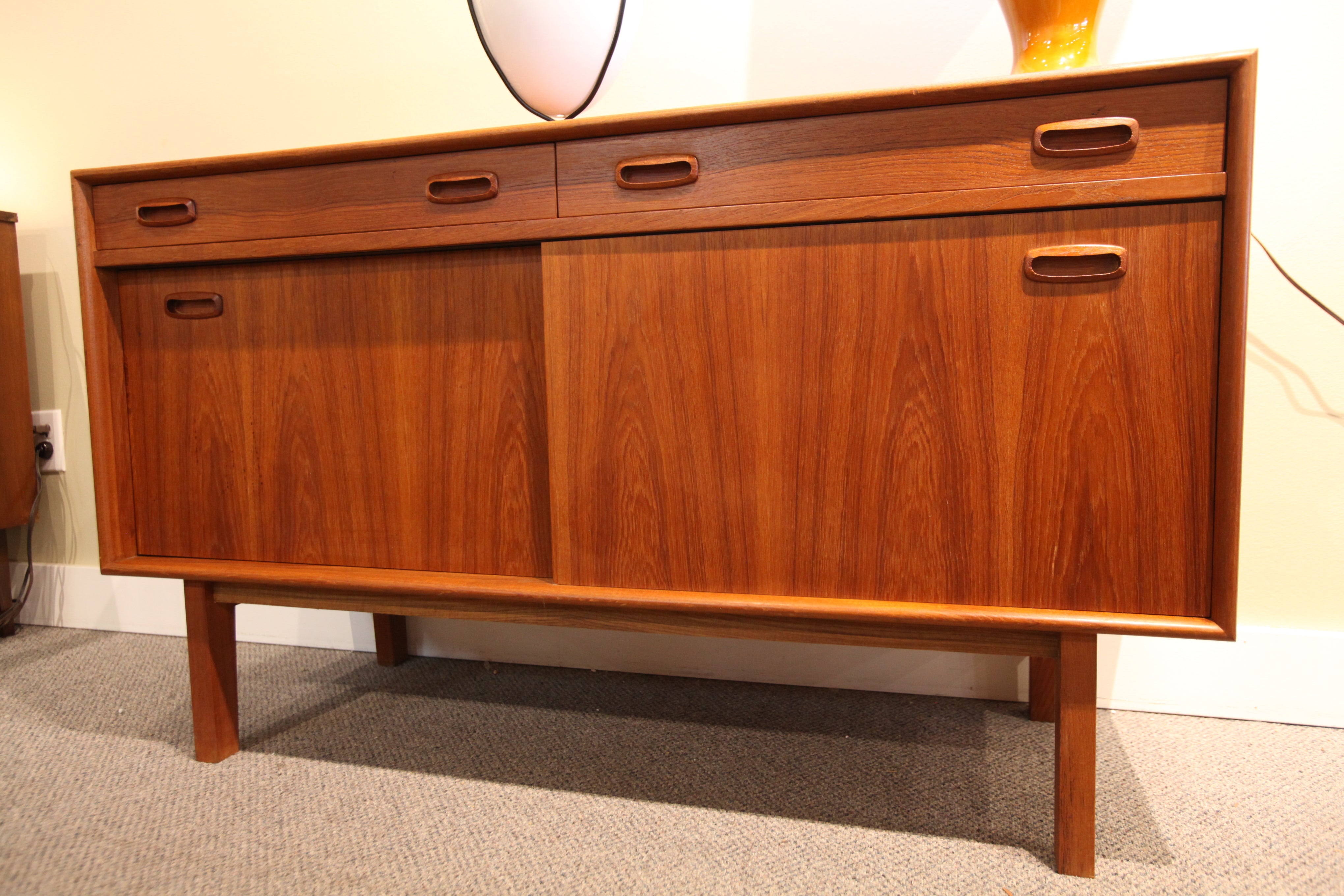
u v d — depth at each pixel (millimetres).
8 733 1098
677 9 1244
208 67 1458
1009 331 737
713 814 880
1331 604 1100
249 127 1451
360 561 942
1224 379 690
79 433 1581
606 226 810
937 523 769
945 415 758
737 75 1235
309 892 742
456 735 1090
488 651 1405
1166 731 1090
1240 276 674
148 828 854
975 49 1150
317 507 948
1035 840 829
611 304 820
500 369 881
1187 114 688
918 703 1200
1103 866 780
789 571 806
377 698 1229
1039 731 1094
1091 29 866
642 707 1191
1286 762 994
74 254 1553
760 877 766
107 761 1014
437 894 738
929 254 748
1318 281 1070
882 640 813
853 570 791
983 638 791
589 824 861
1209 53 682
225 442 968
